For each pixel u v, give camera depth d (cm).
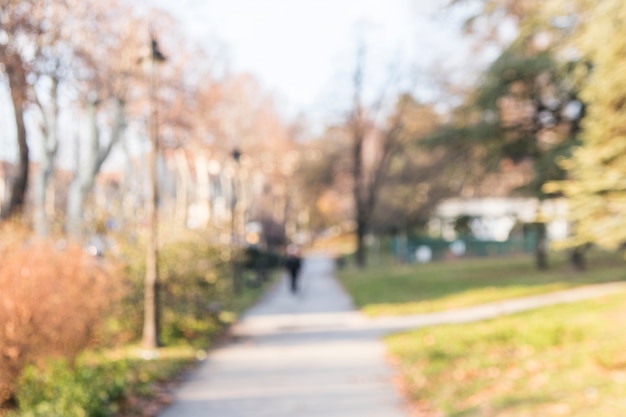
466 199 5875
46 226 1510
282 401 1027
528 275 3030
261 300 2970
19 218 1191
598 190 1193
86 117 2603
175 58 2816
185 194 4856
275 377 1223
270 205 7638
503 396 928
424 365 1257
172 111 2917
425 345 1455
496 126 2680
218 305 1906
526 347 1285
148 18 2431
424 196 5403
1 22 1572
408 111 4894
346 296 3145
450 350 1347
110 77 2381
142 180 3347
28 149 1738
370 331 1858
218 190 6303
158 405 989
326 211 10331
